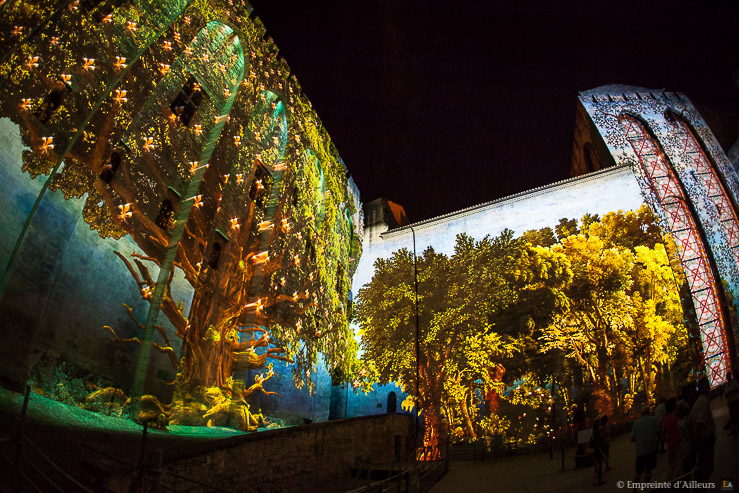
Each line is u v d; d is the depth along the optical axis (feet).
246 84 78.69
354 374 116.06
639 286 99.66
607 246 106.32
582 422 71.72
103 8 56.49
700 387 26.18
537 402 95.81
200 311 64.95
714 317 90.79
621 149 115.14
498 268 111.65
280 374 95.81
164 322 69.87
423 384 104.94
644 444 30.35
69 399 48.39
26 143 47.29
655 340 93.91
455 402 101.55
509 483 44.96
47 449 28.35
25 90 47.39
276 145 88.94
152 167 62.95
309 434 51.42
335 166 113.91
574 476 42.70
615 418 88.74
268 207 83.66
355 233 133.80
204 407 59.52
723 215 102.12
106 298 60.39
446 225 133.39
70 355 53.47
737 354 85.97
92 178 54.60
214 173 70.08
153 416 49.73
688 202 104.83
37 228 49.65
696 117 114.73
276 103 89.71
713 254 97.66
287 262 88.38
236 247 73.31
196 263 65.10
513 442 88.12
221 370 65.72
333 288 109.60
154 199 62.95
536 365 99.45
